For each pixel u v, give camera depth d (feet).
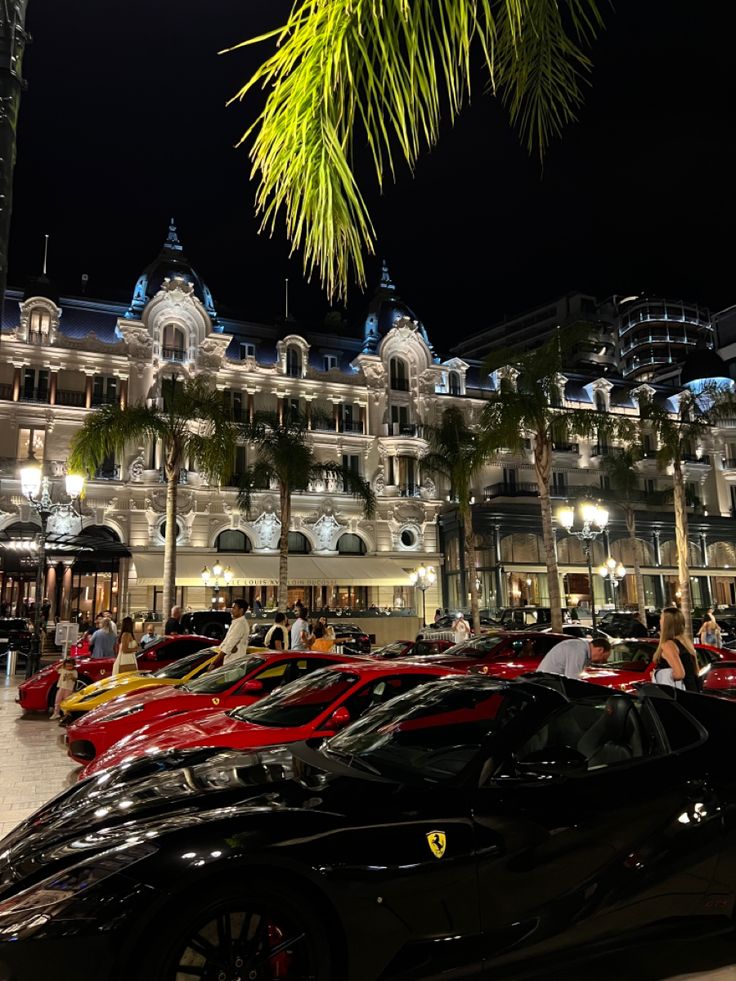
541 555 142.72
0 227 11.83
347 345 147.95
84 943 8.89
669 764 13.02
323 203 8.28
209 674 30.40
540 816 11.57
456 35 8.35
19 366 114.21
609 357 286.05
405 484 139.44
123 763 16.19
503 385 84.74
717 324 222.07
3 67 12.35
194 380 84.74
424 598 130.72
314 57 8.20
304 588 130.00
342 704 21.18
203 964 9.34
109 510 116.06
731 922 12.64
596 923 11.46
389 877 10.29
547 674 15.16
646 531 152.46
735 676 35.96
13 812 24.02
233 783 12.39
